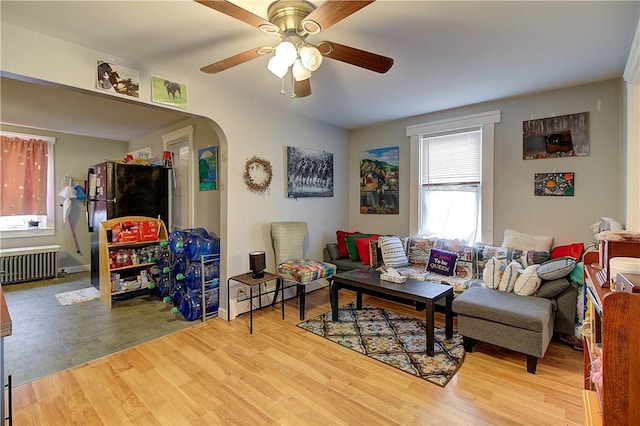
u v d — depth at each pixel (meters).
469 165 3.72
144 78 2.54
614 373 0.98
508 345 2.27
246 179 3.38
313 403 1.90
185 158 4.48
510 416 1.77
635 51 2.00
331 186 4.57
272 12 1.75
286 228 3.66
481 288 2.84
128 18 1.88
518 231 3.37
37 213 5.03
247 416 1.79
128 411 1.83
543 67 2.60
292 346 2.62
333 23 1.47
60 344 2.68
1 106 3.77
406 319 3.19
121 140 5.95
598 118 2.93
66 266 5.35
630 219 2.32
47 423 1.73
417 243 3.86
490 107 3.52
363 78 2.83
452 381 2.12
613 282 1.24
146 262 3.93
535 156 3.25
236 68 2.62
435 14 1.85
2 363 1.16
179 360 2.40
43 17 1.86
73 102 3.61
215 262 3.38
